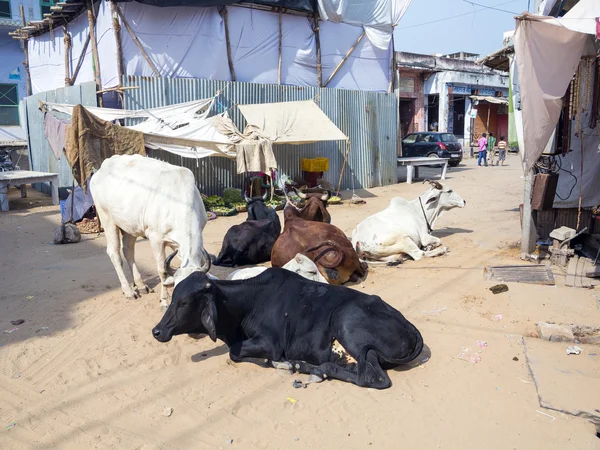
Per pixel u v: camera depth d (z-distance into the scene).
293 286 4.75
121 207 6.21
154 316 6.07
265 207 8.47
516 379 4.40
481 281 6.84
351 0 16.81
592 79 7.11
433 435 3.69
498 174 20.19
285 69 16.11
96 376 4.71
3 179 14.23
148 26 13.56
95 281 7.52
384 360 4.41
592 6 6.00
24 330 5.74
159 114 12.73
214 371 4.74
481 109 34.50
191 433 3.82
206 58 14.52
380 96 17.97
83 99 13.98
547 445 3.54
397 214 7.94
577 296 6.21
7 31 21.48
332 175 17.06
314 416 3.97
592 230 8.65
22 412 4.15
